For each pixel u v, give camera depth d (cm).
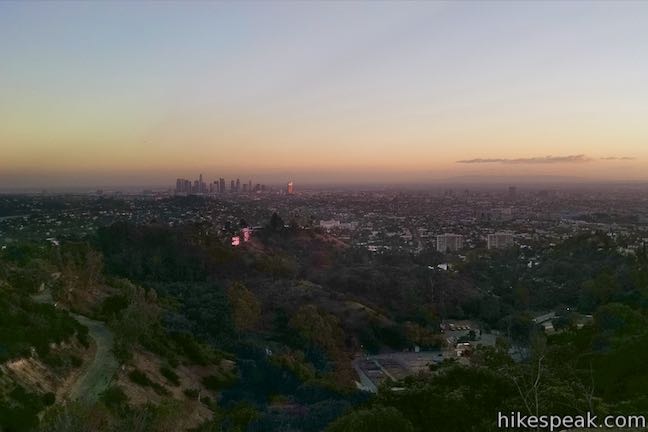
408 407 1541
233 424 2061
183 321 3672
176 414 1891
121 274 4997
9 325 2047
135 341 2422
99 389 1995
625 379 1870
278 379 2930
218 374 2914
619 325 2767
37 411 1644
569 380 1811
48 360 2022
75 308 3136
